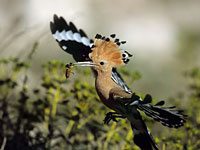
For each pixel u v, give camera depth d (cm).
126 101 899
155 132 1331
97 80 935
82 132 1240
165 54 3762
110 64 934
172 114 873
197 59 3588
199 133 1232
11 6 3603
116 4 3991
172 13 4181
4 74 1285
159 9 4144
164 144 1195
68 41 1007
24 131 1253
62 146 1248
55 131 1316
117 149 1227
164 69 3209
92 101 1221
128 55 938
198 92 1364
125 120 1195
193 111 1325
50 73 1230
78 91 1209
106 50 936
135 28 4003
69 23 1020
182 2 4222
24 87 1271
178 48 3847
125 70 1227
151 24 4062
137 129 926
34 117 1248
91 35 3809
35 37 2614
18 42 2545
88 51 995
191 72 1409
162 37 4031
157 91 2684
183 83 2700
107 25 3900
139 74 1230
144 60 3444
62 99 1223
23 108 1259
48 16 3669
